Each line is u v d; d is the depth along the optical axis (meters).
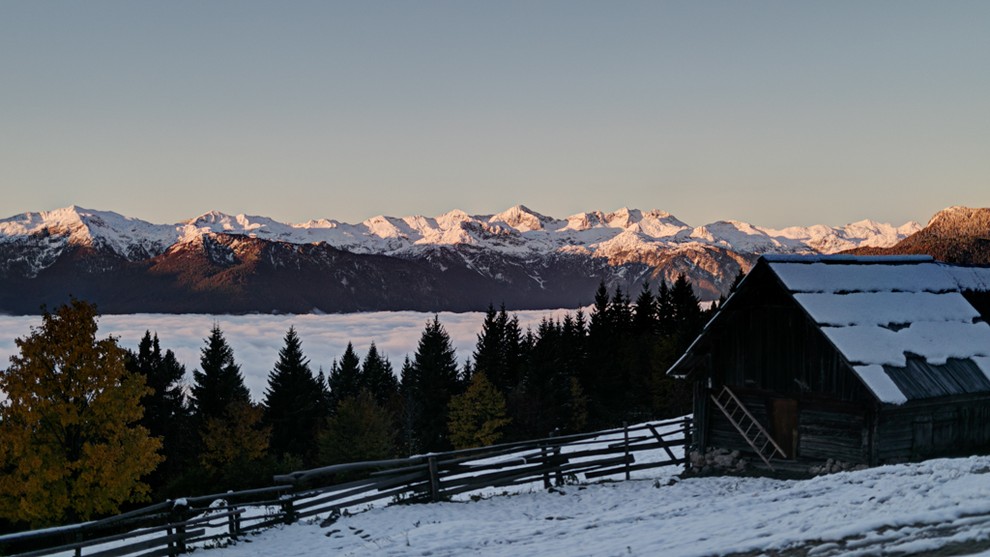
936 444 24.95
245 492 21.83
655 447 29.47
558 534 17.31
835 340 24.08
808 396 25.91
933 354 25.05
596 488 26.23
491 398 74.62
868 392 23.97
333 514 23.14
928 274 29.22
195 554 19.88
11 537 16.92
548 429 81.94
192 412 81.25
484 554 15.99
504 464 26.45
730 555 12.57
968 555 10.12
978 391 24.67
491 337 102.75
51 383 33.88
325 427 83.69
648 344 92.44
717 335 28.97
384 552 17.30
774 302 27.22
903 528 12.06
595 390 88.38
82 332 34.59
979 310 31.05
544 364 85.81
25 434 33.19
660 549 13.55
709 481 26.09
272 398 79.94
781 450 26.53
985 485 14.11
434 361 93.06
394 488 25.61
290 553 19.56
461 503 24.48
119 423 35.19
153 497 54.62
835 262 27.94
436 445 88.81
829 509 14.51
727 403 28.52
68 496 34.00
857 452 24.39
